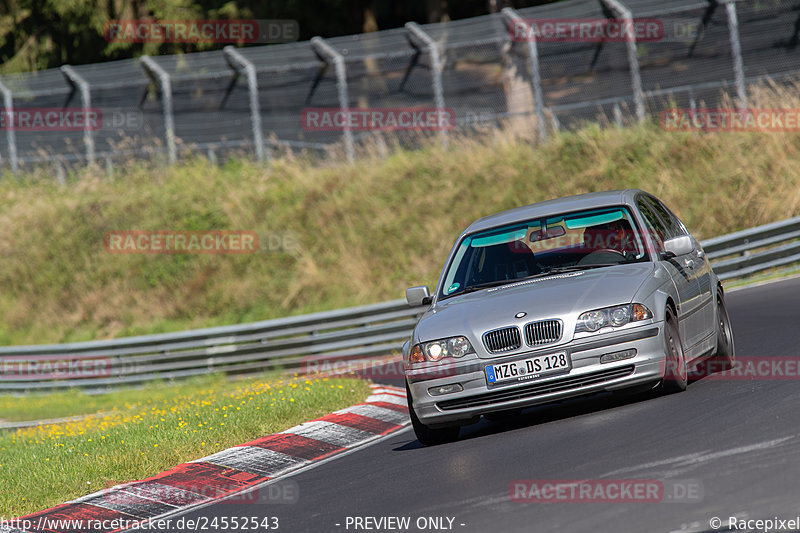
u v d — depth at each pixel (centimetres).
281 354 6769
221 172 9738
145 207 9425
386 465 2580
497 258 2952
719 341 3100
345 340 6669
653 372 2519
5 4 14200
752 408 2316
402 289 7931
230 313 8350
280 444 3095
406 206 8581
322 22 13338
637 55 9294
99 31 13438
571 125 8931
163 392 6656
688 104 8769
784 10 8975
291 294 8219
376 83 9712
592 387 2498
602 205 2964
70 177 10356
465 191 8519
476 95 9694
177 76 9650
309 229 8725
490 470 2195
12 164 10588
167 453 3088
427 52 9438
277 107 9850
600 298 2548
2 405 7025
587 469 2005
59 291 9094
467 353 2562
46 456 3366
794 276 5834
